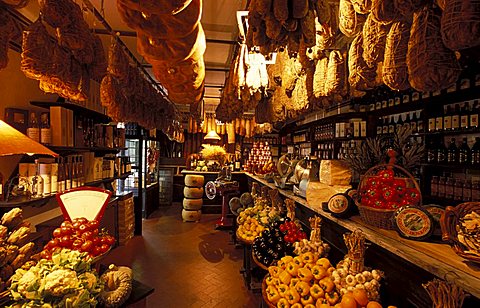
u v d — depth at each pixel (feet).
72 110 10.32
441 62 2.63
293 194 10.18
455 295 3.23
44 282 4.27
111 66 6.27
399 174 5.77
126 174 16.61
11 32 3.51
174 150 32.37
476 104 8.87
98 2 7.75
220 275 11.41
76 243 5.41
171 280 10.95
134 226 17.12
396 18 3.02
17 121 8.38
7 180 8.18
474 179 9.05
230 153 32.14
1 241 4.80
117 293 5.32
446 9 2.21
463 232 3.55
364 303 4.54
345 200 6.36
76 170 10.29
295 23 3.42
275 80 9.43
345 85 6.21
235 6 8.25
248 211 11.15
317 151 18.02
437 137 10.00
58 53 4.21
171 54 3.12
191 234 17.39
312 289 5.15
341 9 4.07
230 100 9.93
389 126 12.53
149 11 2.27
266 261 7.38
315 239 6.94
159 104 12.22
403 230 4.70
